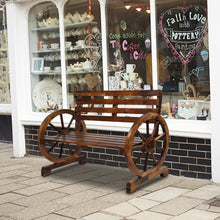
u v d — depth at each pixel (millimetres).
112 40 5793
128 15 5590
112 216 3656
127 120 5031
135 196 4254
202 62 4941
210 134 4676
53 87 6594
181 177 4973
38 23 6668
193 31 4992
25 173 5500
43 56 6664
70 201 4156
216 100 4574
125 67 5680
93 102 5379
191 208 3785
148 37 5395
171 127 5055
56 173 5418
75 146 6066
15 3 6621
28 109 6828
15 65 6652
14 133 6773
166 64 5258
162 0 5227
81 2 6113
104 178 5074
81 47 6184
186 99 5113
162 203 3971
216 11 4512
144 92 4871
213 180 4680
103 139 4785
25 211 3887
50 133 6406
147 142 4570
